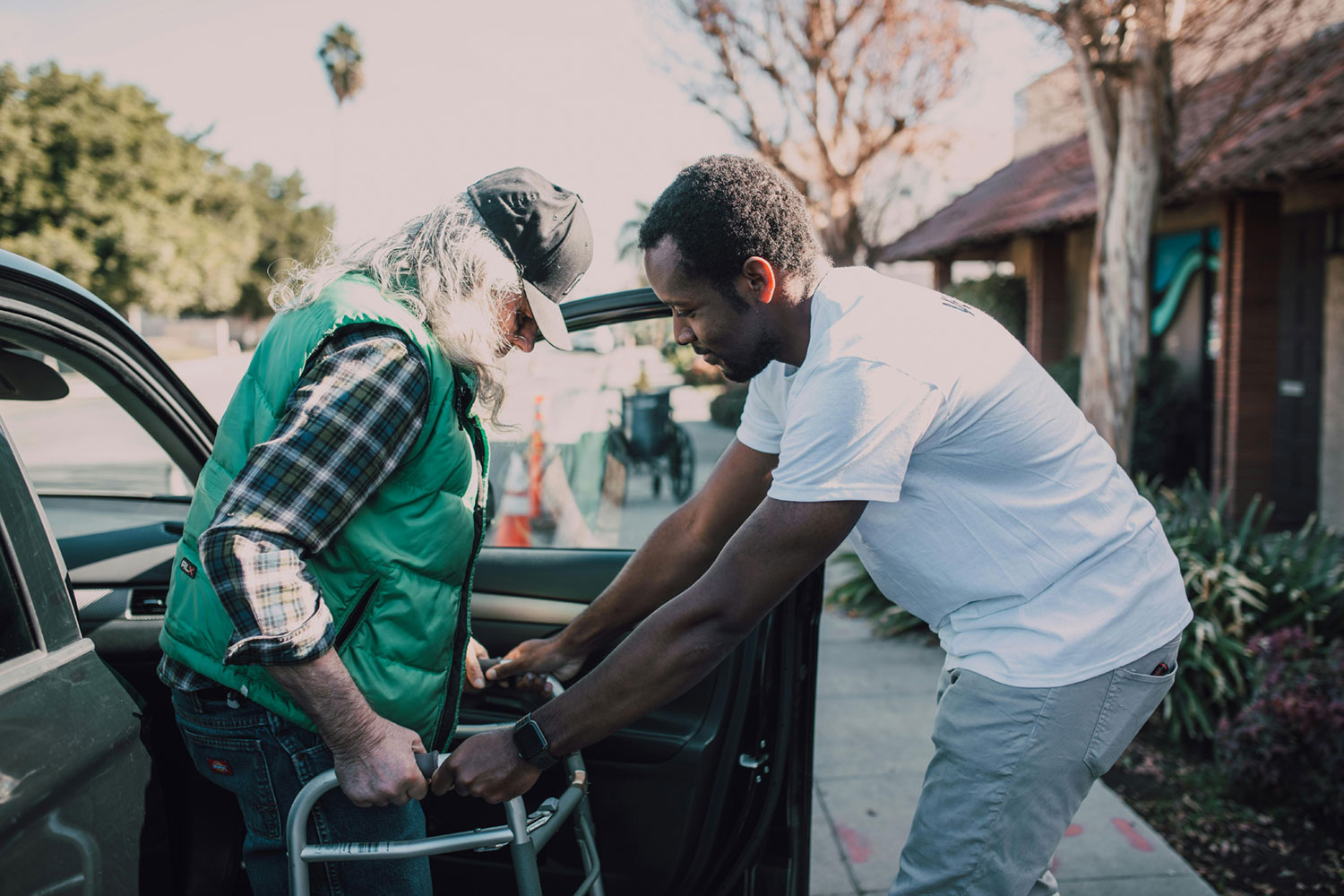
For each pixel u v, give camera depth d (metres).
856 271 1.49
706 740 1.77
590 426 3.37
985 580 1.50
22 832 1.10
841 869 2.64
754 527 1.34
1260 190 7.00
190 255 30.34
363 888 1.40
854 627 4.91
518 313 1.44
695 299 1.43
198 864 1.73
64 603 1.32
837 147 11.63
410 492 1.31
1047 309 11.07
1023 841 1.52
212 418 2.09
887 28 10.88
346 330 1.24
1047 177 10.79
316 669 1.20
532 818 1.45
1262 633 3.57
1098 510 1.51
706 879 1.82
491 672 1.76
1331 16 5.67
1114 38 4.68
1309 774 2.88
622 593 1.77
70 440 3.09
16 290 1.52
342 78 38.19
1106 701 1.49
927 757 3.34
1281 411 7.33
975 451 1.44
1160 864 2.63
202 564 1.17
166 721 1.71
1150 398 9.23
